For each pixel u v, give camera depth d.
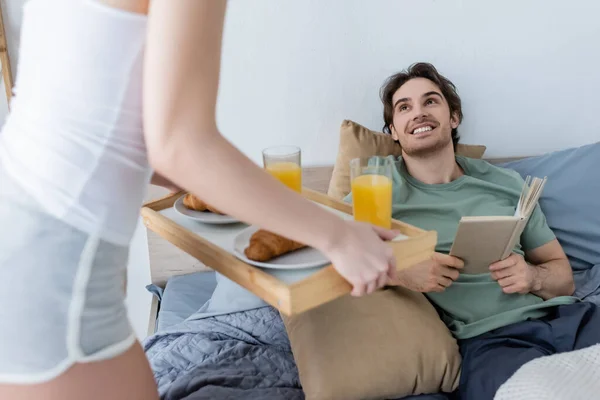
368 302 1.35
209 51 0.58
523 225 1.25
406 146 1.68
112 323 0.70
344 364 1.21
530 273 1.45
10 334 0.62
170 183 1.06
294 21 1.81
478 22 1.93
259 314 1.57
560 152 1.93
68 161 0.63
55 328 0.64
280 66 1.85
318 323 1.29
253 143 1.92
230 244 0.99
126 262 0.73
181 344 1.43
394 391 1.22
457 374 1.30
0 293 0.62
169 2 0.56
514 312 1.45
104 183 0.65
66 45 0.62
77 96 0.62
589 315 1.42
